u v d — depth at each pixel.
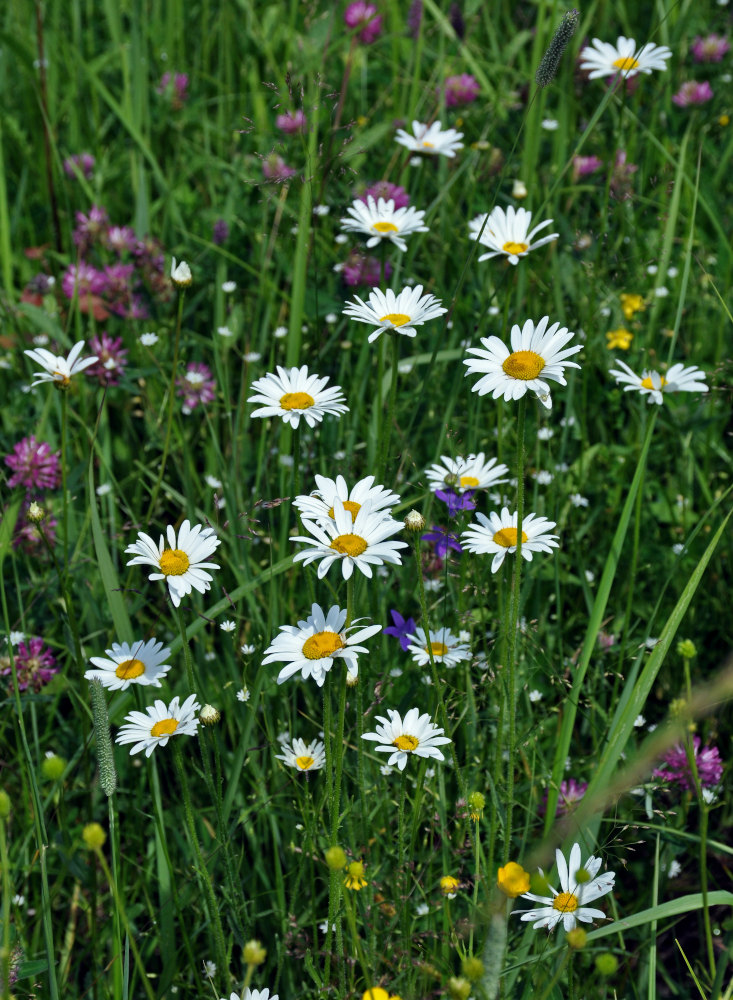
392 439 1.45
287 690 1.33
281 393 1.27
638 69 1.55
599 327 1.57
